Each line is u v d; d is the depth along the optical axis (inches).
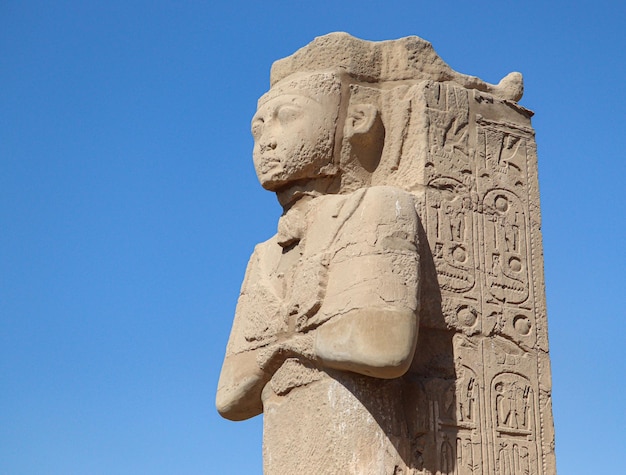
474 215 272.7
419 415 253.9
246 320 282.2
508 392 266.1
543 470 265.1
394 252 250.2
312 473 254.4
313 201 271.3
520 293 274.4
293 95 273.6
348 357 245.3
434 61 280.7
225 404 285.7
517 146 284.5
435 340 261.9
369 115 273.9
